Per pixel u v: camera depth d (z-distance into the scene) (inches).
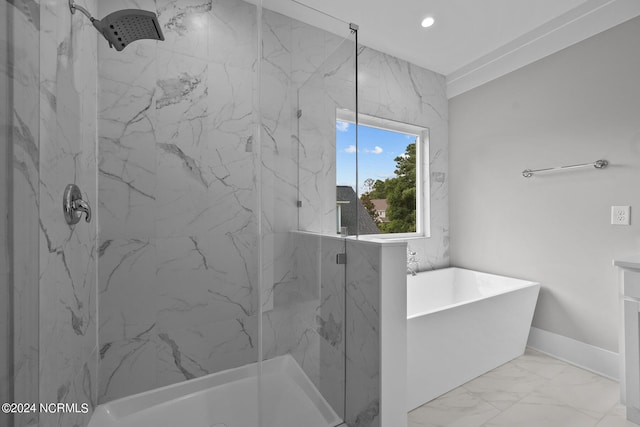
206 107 69.0
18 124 21.8
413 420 65.9
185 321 67.2
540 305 99.2
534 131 100.3
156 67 64.6
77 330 49.8
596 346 86.4
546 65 96.8
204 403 66.5
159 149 64.9
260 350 53.9
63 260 43.1
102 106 60.4
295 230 56.7
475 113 118.6
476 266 118.5
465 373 79.5
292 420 54.7
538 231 99.8
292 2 57.2
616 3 80.2
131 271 63.1
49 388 38.3
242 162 72.3
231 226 71.1
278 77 55.8
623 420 65.6
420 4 84.3
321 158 59.4
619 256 82.0
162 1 65.1
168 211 65.8
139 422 61.2
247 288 72.6
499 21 92.2
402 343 57.1
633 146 79.0
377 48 107.8
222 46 70.6
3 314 20.1
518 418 66.4
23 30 22.6
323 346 58.1
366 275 58.0
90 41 56.2
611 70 82.7
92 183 58.3
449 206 128.9
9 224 20.7
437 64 119.6
